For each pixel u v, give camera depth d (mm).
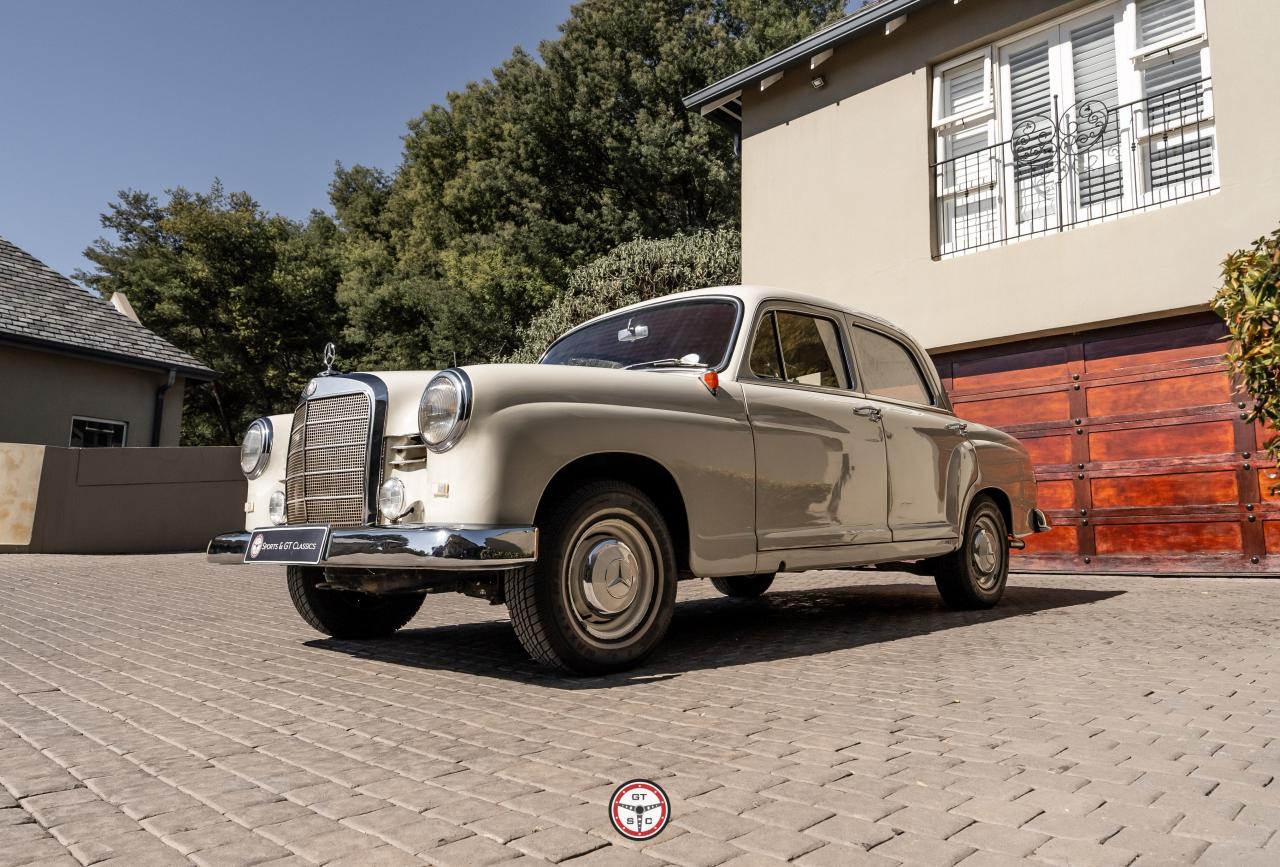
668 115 28109
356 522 3443
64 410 15898
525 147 31391
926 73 8906
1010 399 8117
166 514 13352
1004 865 1574
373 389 3469
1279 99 6559
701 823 1806
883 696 2996
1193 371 7035
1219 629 4387
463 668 3662
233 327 34562
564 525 3266
